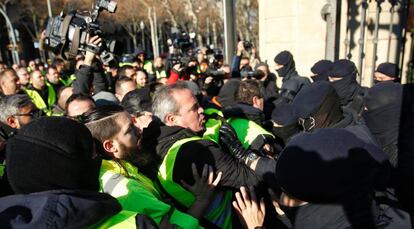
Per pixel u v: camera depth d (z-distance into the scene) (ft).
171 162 5.76
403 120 6.86
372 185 3.84
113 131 5.38
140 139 6.08
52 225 2.85
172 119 6.73
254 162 6.20
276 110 8.74
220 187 5.83
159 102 6.83
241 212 5.47
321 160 3.65
